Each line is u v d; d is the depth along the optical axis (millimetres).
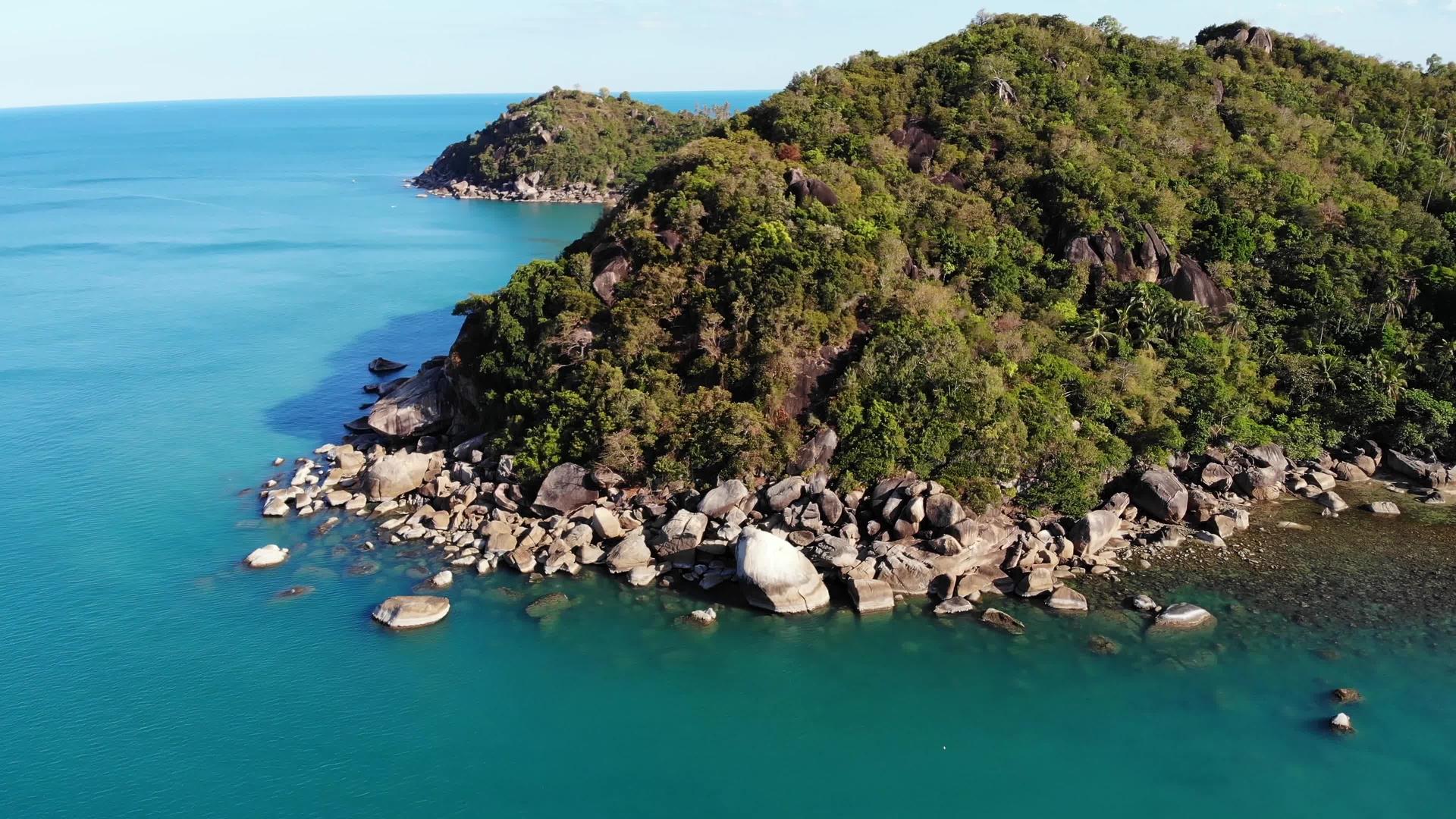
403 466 72500
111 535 66312
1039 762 45406
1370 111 126625
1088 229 89250
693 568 61469
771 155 96812
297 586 60000
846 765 45438
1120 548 63812
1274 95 122875
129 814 42031
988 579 59906
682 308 77500
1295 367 81062
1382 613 56219
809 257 76500
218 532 66938
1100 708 48875
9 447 81688
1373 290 89375
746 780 44531
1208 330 85125
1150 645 53656
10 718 47844
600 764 45531
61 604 57844
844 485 65312
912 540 61719
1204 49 131375
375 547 65062
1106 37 127062
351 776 44562
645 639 55094
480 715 48750
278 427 87312
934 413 68375
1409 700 48656
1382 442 78312
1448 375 80562
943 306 78000
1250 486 71312
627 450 67562
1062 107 108375
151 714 48281
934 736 47188
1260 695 49375
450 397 82812
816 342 72812
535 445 69938
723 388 71250
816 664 52875
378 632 55406
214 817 41875
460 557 63406
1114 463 69812
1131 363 77062
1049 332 80000
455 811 42562
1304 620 55688
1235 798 42875
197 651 53406
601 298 80250
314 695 50000
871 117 105375
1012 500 66625
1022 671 51938
